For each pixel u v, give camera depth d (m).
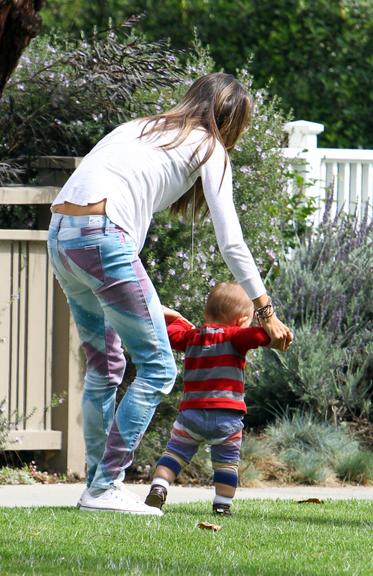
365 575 11.41
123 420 14.59
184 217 16.05
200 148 14.63
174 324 16.06
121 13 39.28
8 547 12.25
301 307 25.30
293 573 11.28
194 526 14.10
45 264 20.25
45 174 21.08
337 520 15.50
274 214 24.00
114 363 15.36
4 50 12.56
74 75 22.02
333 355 24.55
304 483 21.59
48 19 38.97
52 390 20.39
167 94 22.52
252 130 23.09
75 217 14.32
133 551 12.24
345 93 39.34
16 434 19.98
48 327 20.30
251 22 39.50
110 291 14.27
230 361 15.48
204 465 20.86
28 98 22.09
